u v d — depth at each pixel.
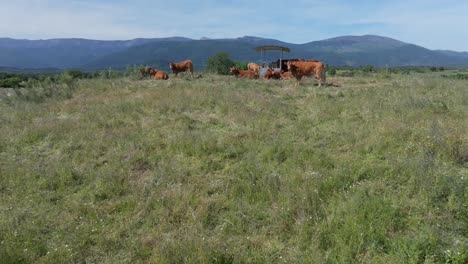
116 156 6.02
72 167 5.69
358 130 6.68
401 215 3.83
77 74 20.08
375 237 3.39
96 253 3.53
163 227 3.90
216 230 3.83
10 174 5.35
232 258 3.30
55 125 7.86
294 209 4.03
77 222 4.09
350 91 11.05
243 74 18.16
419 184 4.34
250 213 4.14
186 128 7.55
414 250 3.14
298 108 9.16
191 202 4.38
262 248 3.49
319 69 13.09
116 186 4.91
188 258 3.25
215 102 9.64
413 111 7.60
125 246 3.60
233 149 6.11
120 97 11.11
